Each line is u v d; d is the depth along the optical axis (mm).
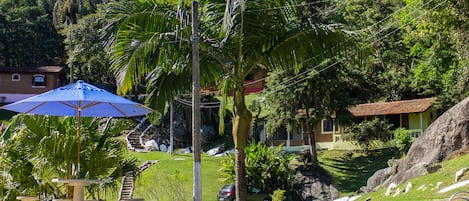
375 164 33219
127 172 14492
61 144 12727
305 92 31922
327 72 31500
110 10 12867
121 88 12805
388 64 41656
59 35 61219
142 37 12453
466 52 21906
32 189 13641
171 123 37625
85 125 14000
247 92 45344
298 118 33250
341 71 32094
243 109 12812
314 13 27750
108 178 13648
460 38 21234
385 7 38750
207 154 37781
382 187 22078
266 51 13188
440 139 20938
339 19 32188
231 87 14219
